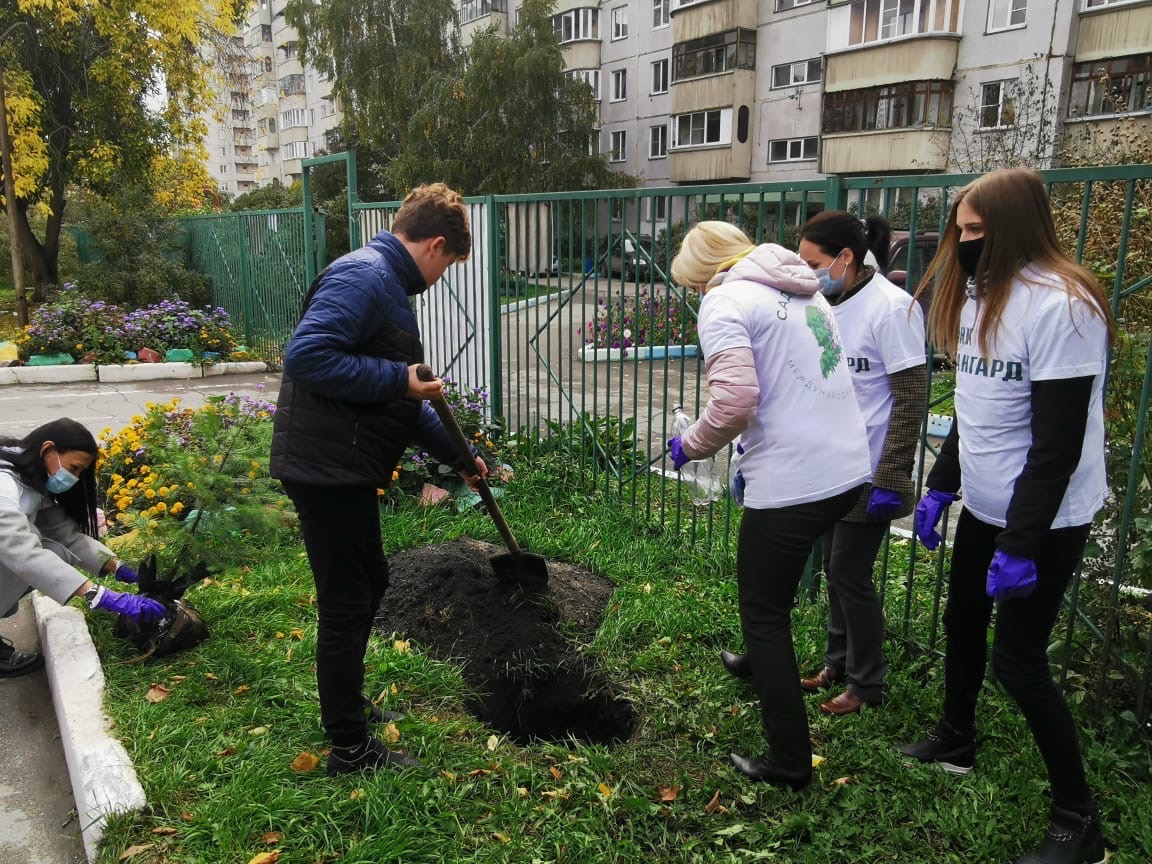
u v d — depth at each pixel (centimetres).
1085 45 1922
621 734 316
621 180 2953
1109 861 226
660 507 490
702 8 2767
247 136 7619
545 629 357
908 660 335
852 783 262
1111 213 452
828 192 341
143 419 550
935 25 2128
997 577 209
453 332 686
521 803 250
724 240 258
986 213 213
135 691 310
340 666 251
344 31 2973
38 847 256
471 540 452
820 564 379
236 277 1265
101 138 1500
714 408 231
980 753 271
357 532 245
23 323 1223
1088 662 292
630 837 239
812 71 2561
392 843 231
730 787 260
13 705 333
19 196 1379
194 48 1603
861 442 251
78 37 1454
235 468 379
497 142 2747
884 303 280
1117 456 276
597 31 3350
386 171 2928
